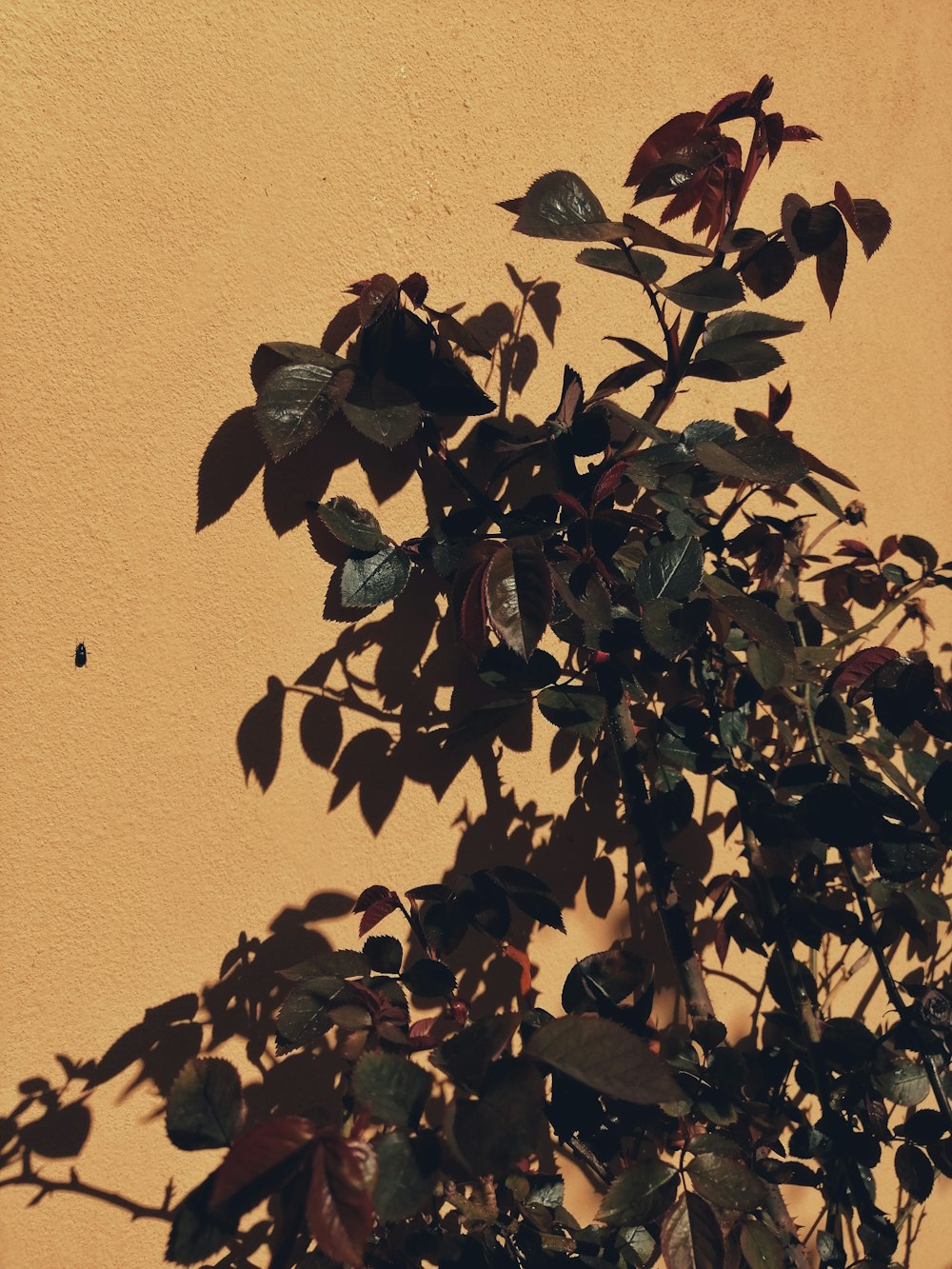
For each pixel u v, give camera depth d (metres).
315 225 0.60
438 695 0.65
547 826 0.68
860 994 0.80
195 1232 0.46
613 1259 0.60
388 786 0.63
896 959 0.81
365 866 0.63
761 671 0.64
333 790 0.62
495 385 0.66
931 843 0.64
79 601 0.56
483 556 0.56
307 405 0.57
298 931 0.61
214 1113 0.50
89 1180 0.57
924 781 0.74
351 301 0.61
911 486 0.83
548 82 0.66
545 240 0.67
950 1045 0.66
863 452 0.81
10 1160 0.56
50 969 0.56
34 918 0.56
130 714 0.57
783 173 0.76
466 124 0.64
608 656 0.61
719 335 0.63
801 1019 0.68
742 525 0.76
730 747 0.67
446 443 0.64
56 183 0.55
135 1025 0.58
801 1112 0.68
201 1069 0.50
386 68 0.62
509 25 0.65
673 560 0.59
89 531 0.56
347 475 0.62
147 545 0.57
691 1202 0.55
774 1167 0.63
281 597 0.60
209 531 0.59
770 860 0.71
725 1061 0.59
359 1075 0.48
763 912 0.67
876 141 0.80
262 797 0.60
